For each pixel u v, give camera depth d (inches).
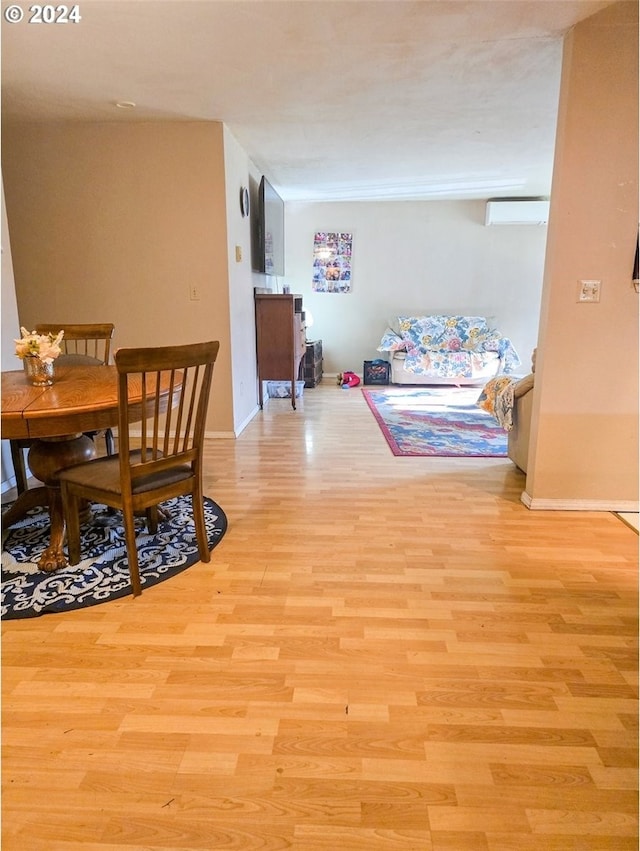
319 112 131.7
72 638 66.2
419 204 265.1
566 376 100.7
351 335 281.3
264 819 43.6
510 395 125.9
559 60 102.6
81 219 147.6
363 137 153.7
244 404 176.1
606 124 90.4
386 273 273.4
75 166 144.1
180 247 148.3
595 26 87.4
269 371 200.2
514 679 59.5
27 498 94.3
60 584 78.0
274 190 210.7
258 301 191.6
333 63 102.4
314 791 46.0
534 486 106.0
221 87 114.4
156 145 141.9
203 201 145.2
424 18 86.0
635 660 62.7
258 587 77.9
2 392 79.7
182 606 73.1
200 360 74.2
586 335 98.7
